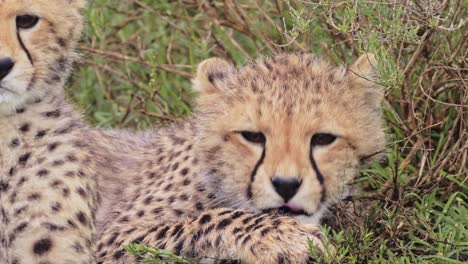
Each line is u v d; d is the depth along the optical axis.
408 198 11.85
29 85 10.88
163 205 11.39
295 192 10.58
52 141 11.21
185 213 11.30
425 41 12.08
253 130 10.88
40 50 10.99
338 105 11.02
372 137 11.31
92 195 11.36
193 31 14.61
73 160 11.27
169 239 10.84
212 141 11.22
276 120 10.75
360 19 11.70
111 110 14.66
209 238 10.60
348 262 10.51
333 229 11.14
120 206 11.66
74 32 11.43
